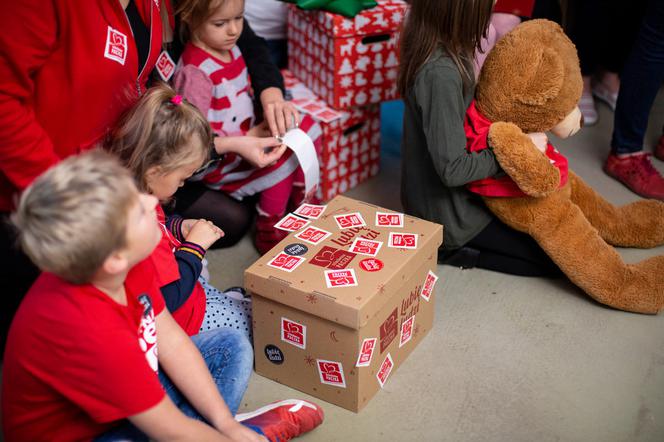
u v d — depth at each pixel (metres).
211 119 2.21
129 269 1.27
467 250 2.24
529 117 1.98
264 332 1.75
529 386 1.81
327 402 1.75
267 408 1.61
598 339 1.97
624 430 1.68
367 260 1.71
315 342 1.67
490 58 1.99
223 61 2.18
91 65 1.59
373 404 1.75
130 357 1.18
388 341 1.75
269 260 1.72
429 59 1.92
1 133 1.48
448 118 1.91
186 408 1.45
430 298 1.93
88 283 1.18
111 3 1.61
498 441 1.65
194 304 1.75
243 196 2.28
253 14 2.76
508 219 2.09
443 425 1.69
